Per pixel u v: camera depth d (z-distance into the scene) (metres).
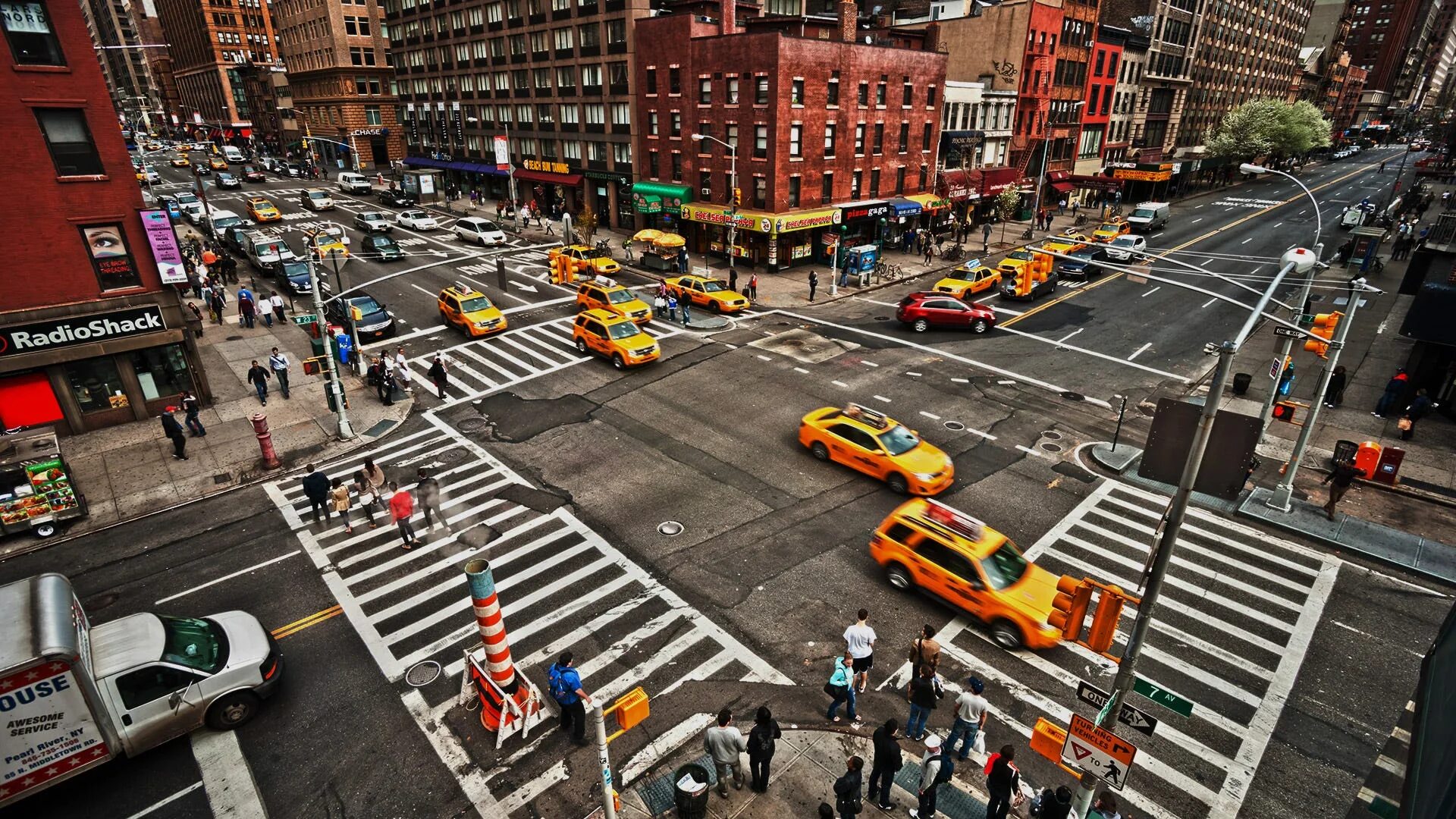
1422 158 105.56
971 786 9.48
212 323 30.72
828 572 13.95
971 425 20.67
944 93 47.91
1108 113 66.12
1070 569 14.01
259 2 109.19
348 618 12.79
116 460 18.95
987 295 35.38
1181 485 6.76
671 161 44.56
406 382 23.33
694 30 40.34
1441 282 21.45
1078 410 21.77
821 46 37.69
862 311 32.72
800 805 9.16
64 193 18.61
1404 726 5.61
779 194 38.53
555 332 29.17
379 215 49.88
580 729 10.12
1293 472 15.80
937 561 12.77
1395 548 14.62
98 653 9.80
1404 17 160.50
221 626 11.14
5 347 18.50
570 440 19.78
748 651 11.89
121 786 9.62
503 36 56.16
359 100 80.25
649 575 13.84
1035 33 53.28
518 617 12.73
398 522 14.48
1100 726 7.46
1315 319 14.70
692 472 17.88
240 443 19.89
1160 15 67.69
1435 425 20.83
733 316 31.69
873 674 11.43
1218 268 39.88
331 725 10.58
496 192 65.00
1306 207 62.59
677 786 8.48
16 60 17.42
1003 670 11.52
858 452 17.50
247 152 94.62
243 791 9.54
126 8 150.88
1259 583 13.69
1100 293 35.72
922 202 46.19
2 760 8.73
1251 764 9.83
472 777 9.70
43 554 14.94
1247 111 76.62
